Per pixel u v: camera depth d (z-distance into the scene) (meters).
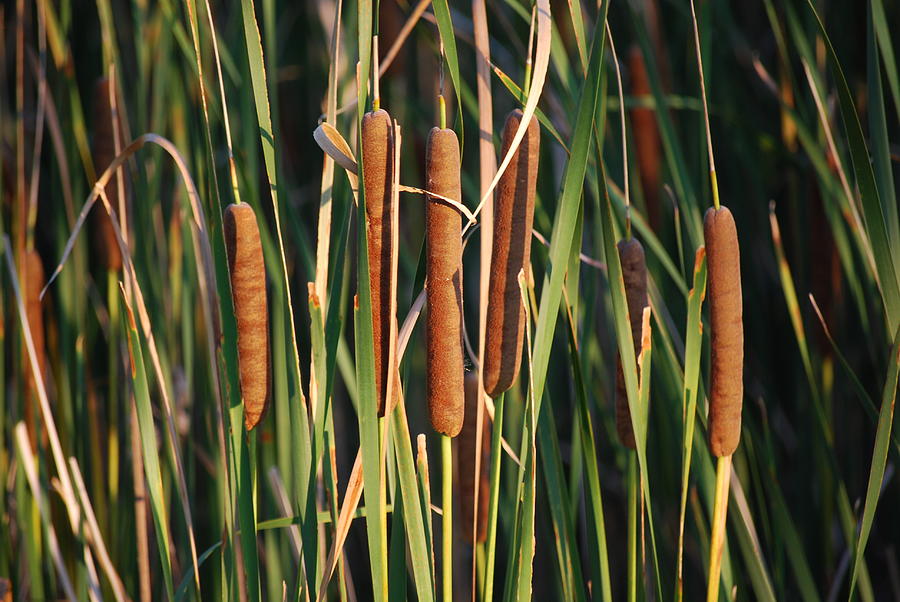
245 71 2.08
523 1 2.19
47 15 2.25
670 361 2.00
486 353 1.81
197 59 1.78
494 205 1.83
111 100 2.09
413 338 1.91
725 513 1.84
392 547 1.87
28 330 2.03
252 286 1.79
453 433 1.79
